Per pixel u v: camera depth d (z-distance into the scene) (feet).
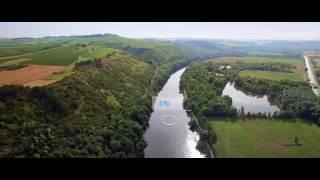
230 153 417.08
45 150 319.27
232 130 496.64
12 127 328.29
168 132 485.56
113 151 363.76
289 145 450.71
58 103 392.27
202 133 446.19
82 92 465.06
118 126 414.82
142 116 487.61
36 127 341.82
